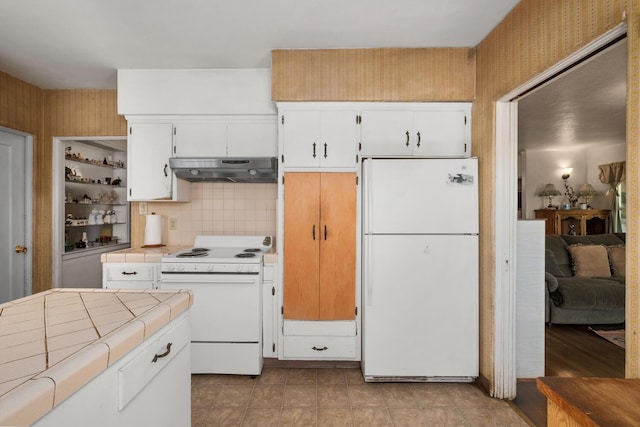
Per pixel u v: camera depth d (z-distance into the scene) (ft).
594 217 18.44
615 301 10.62
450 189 7.70
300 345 8.32
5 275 9.55
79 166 13.00
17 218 9.86
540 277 8.13
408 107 8.38
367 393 7.41
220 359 8.04
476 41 7.88
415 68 8.20
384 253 7.72
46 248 10.48
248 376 8.15
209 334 8.05
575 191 19.71
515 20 6.41
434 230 7.71
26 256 10.02
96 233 13.91
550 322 11.12
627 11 4.03
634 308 3.87
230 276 8.00
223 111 9.02
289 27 7.20
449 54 8.18
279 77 8.22
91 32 7.27
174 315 3.78
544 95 10.63
